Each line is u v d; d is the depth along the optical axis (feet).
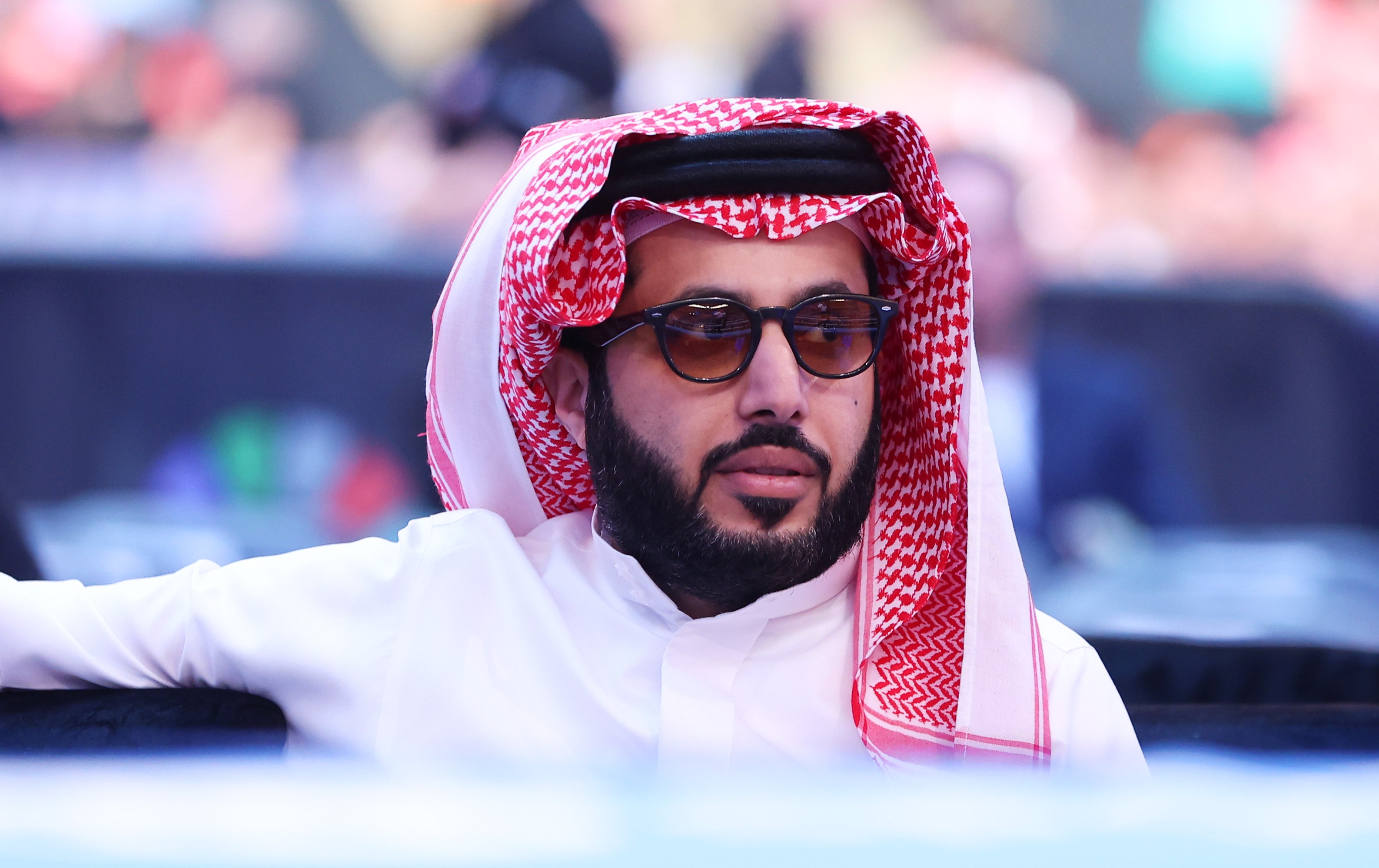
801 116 17.47
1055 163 70.54
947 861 7.29
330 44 67.31
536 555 20.48
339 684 18.95
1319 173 71.10
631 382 17.90
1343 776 8.61
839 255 17.71
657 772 8.51
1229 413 63.05
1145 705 19.53
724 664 18.28
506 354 18.78
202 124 66.39
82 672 18.84
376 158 65.36
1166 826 7.85
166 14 66.18
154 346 58.39
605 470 18.30
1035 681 17.81
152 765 8.69
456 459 20.72
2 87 64.80
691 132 17.61
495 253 19.11
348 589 19.57
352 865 7.20
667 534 17.63
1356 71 71.41
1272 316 62.80
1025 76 71.82
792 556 17.31
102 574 45.80
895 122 17.38
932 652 18.76
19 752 17.53
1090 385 55.16
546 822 7.52
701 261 17.39
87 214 61.46
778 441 17.10
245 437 58.29
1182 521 54.60
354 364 58.49
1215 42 71.67
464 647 19.16
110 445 58.44
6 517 28.63
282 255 58.70
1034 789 8.09
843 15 71.20
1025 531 54.08
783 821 7.54
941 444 18.63
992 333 54.70
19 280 58.34
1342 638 36.68
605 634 19.16
